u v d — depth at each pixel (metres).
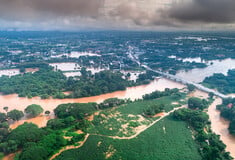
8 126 156.00
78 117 171.00
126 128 159.50
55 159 124.69
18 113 172.25
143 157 128.25
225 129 166.50
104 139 142.88
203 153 131.25
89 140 141.38
